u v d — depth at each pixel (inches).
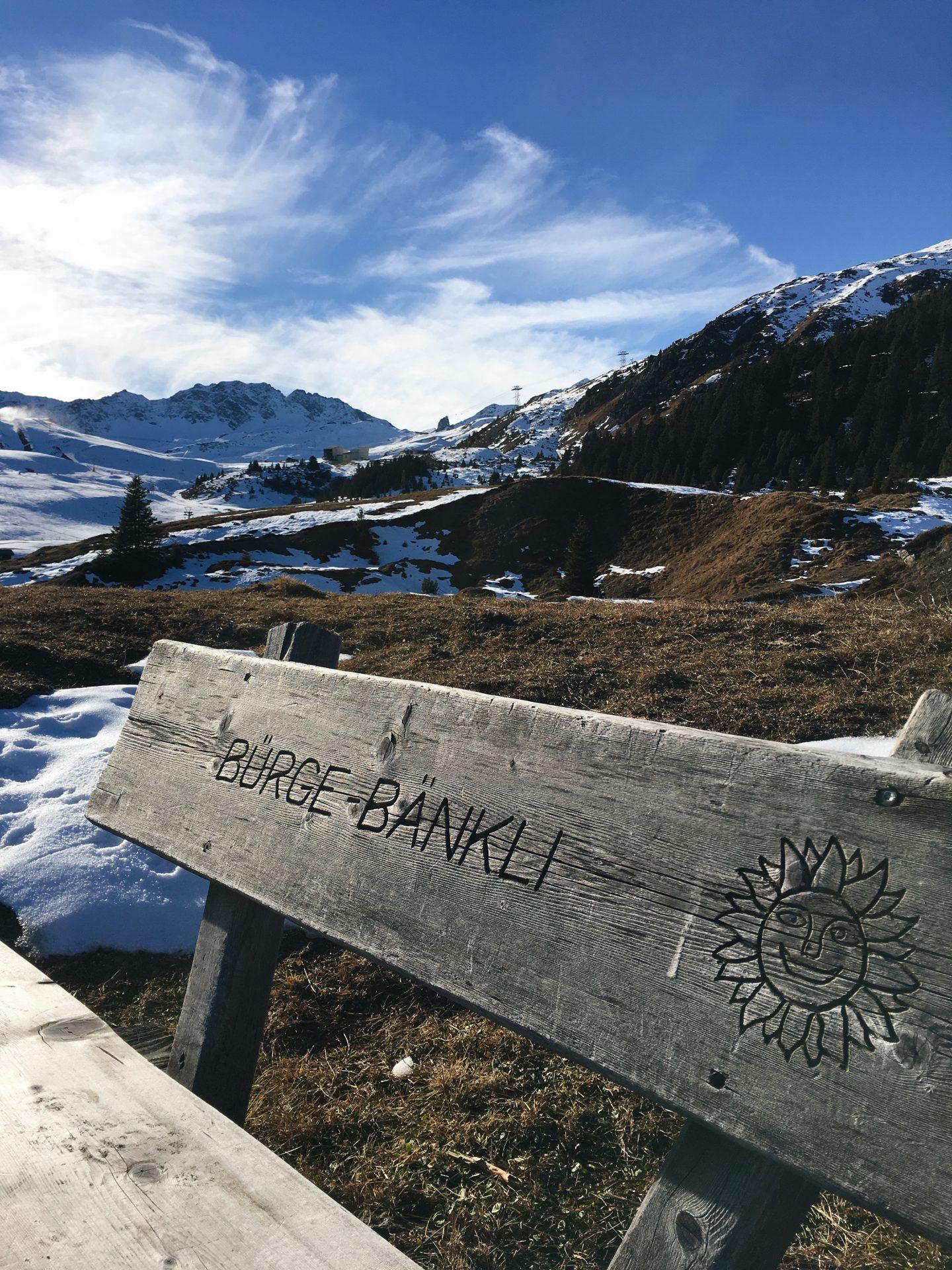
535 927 59.1
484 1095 111.7
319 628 95.2
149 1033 98.5
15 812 199.2
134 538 1867.6
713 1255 45.7
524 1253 87.5
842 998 45.1
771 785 51.3
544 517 2256.4
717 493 2225.6
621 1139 101.8
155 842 92.3
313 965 150.4
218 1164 52.8
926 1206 39.4
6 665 313.6
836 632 329.7
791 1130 44.4
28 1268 43.5
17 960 83.5
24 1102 58.2
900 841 45.4
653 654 325.4
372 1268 44.3
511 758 65.4
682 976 51.0
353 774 76.6
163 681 104.2
